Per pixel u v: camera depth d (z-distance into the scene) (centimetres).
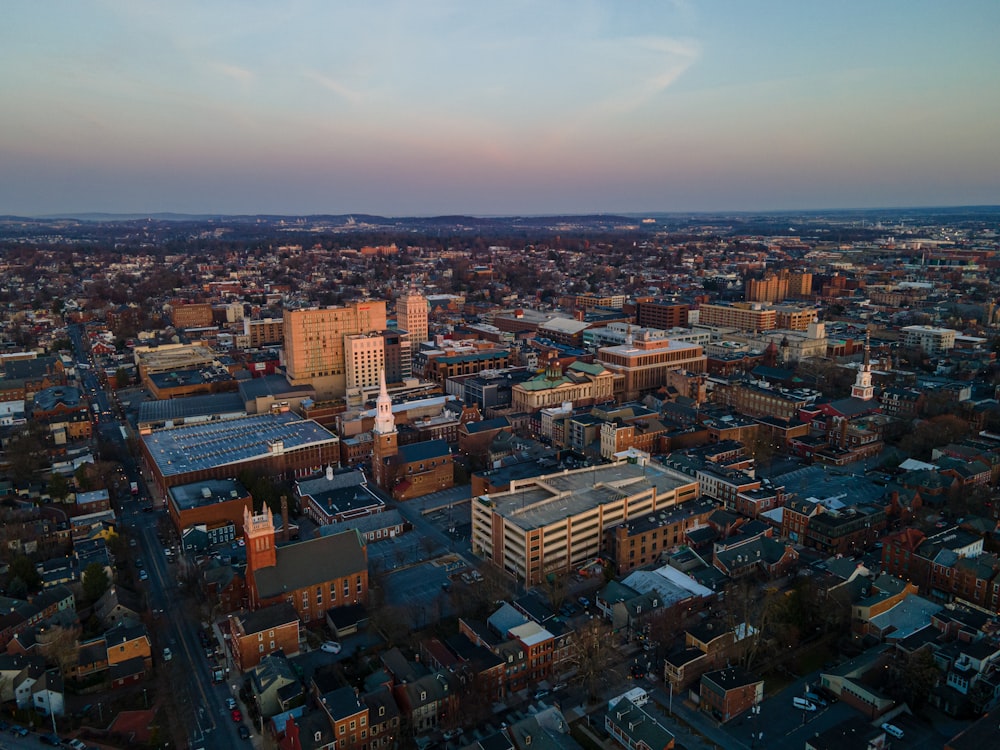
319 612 19600
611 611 19138
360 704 14712
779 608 18125
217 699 16650
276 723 15175
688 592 19600
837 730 14388
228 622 19000
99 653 17238
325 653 18050
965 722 15238
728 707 15500
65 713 16088
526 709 16175
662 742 14212
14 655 16800
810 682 16825
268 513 19088
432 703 15512
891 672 16162
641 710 15188
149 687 17112
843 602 18650
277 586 18950
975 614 17738
